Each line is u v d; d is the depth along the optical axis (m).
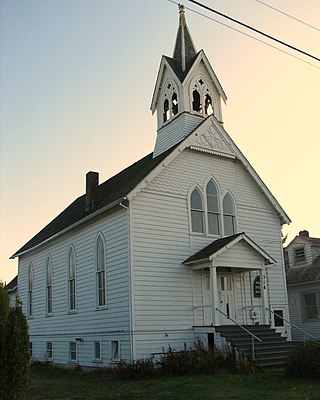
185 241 23.97
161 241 23.11
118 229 23.25
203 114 27.78
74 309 27.30
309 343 18.27
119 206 23.14
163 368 19.66
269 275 27.05
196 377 18.30
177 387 16.31
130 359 21.05
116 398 14.80
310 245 37.25
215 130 26.50
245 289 25.66
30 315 33.84
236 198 26.86
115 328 22.62
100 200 27.61
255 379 17.14
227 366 19.47
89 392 16.42
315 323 34.31
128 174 28.80
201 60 28.42
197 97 28.41
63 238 29.73
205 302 23.80
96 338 24.36
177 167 24.70
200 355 19.95
